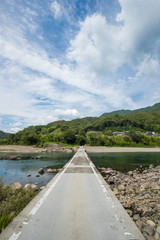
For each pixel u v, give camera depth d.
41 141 78.31
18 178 15.09
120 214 4.19
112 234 3.21
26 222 3.68
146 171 18.27
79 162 16.78
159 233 4.17
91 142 78.44
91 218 3.93
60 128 142.00
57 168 20.88
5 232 3.26
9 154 45.47
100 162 27.69
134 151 61.47
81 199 5.34
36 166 22.70
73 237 3.09
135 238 3.10
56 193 6.00
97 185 7.26
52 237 3.09
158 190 9.55
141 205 6.70
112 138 82.25
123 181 12.88
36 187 10.71
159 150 64.56
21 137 78.62
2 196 7.41
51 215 4.07
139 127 156.75
